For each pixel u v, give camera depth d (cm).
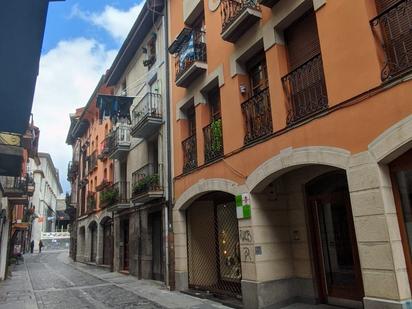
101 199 2072
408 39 571
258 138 851
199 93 1158
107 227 2292
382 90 577
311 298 819
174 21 1391
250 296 829
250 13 874
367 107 601
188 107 1276
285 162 762
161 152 1406
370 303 566
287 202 905
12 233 2538
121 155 1941
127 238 1880
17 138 981
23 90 543
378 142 578
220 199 1161
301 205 867
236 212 1002
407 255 562
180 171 1237
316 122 697
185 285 1168
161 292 1171
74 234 3312
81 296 1169
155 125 1434
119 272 1845
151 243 1496
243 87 962
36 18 409
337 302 778
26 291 1298
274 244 862
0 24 414
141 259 1551
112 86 2231
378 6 632
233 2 980
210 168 1048
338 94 659
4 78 512
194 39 1145
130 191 1781
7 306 1019
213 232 1185
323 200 830
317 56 729
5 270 1723
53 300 1109
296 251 870
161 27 1509
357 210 603
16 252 2966
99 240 2348
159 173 1395
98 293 1218
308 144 711
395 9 589
